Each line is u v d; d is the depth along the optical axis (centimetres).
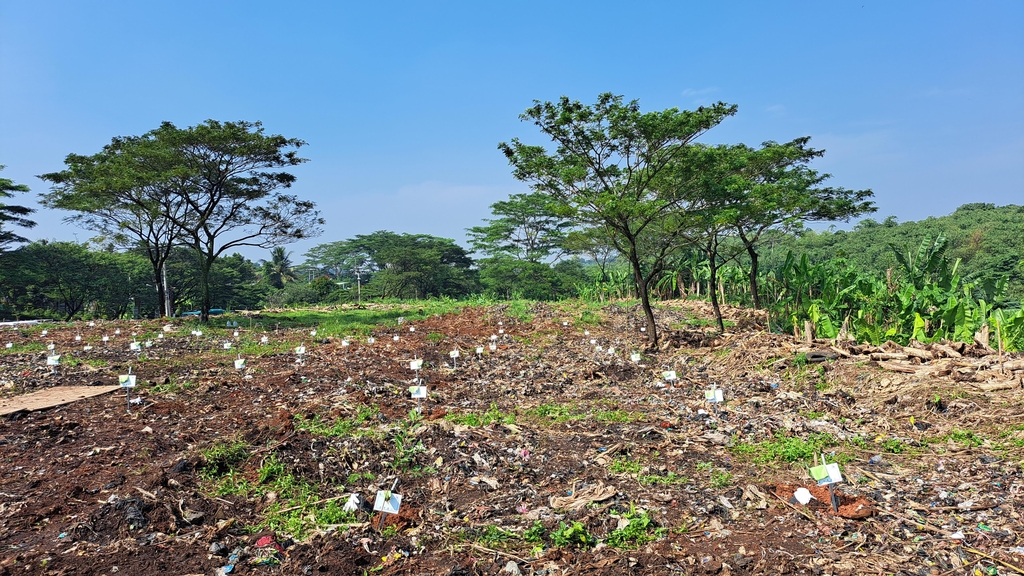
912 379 1194
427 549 579
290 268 10206
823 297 2098
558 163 1812
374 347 1948
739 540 598
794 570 542
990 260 4547
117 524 595
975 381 1134
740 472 795
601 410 1132
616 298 4631
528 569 544
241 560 546
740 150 2197
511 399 1234
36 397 1145
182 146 2703
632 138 1717
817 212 2289
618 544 587
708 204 1906
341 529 607
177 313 5338
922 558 555
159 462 781
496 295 6141
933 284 2012
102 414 1029
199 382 1290
